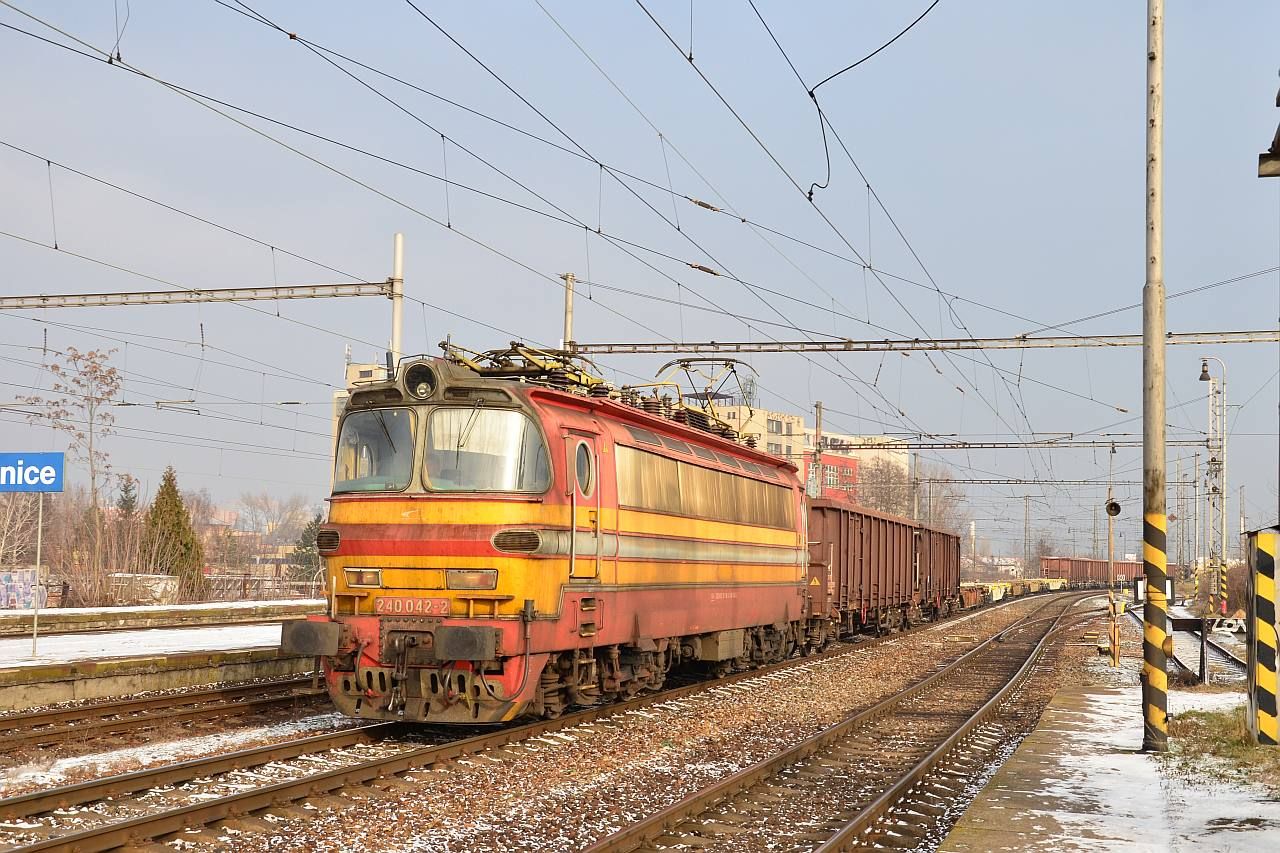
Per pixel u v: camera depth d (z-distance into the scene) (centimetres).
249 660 1967
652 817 974
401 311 2725
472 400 1397
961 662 2744
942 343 2748
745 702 1891
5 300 2883
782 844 981
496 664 1325
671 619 1769
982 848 908
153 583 4228
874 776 1290
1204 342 2758
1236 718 1619
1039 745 1455
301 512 15688
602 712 1628
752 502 2203
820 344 2833
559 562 1398
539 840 943
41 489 1850
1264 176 976
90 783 991
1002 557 17350
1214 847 909
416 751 1215
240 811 969
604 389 1677
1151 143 1458
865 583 3497
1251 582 1310
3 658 1888
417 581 1344
